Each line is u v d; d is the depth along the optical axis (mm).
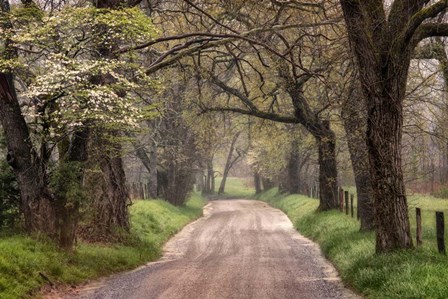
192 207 51406
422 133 23406
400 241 14539
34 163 16766
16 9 15906
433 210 27234
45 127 15680
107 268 17531
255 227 35094
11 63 14969
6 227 17359
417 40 14438
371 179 15031
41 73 15703
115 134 19562
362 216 22016
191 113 37469
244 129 52500
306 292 13297
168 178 47062
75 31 15594
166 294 13086
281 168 62031
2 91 16453
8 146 16703
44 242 15797
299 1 22531
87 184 21734
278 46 30797
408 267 12180
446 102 22844
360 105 21203
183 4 26719
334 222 27078
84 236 21344
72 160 16891
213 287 13953
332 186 33469
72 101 14688
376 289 12398
